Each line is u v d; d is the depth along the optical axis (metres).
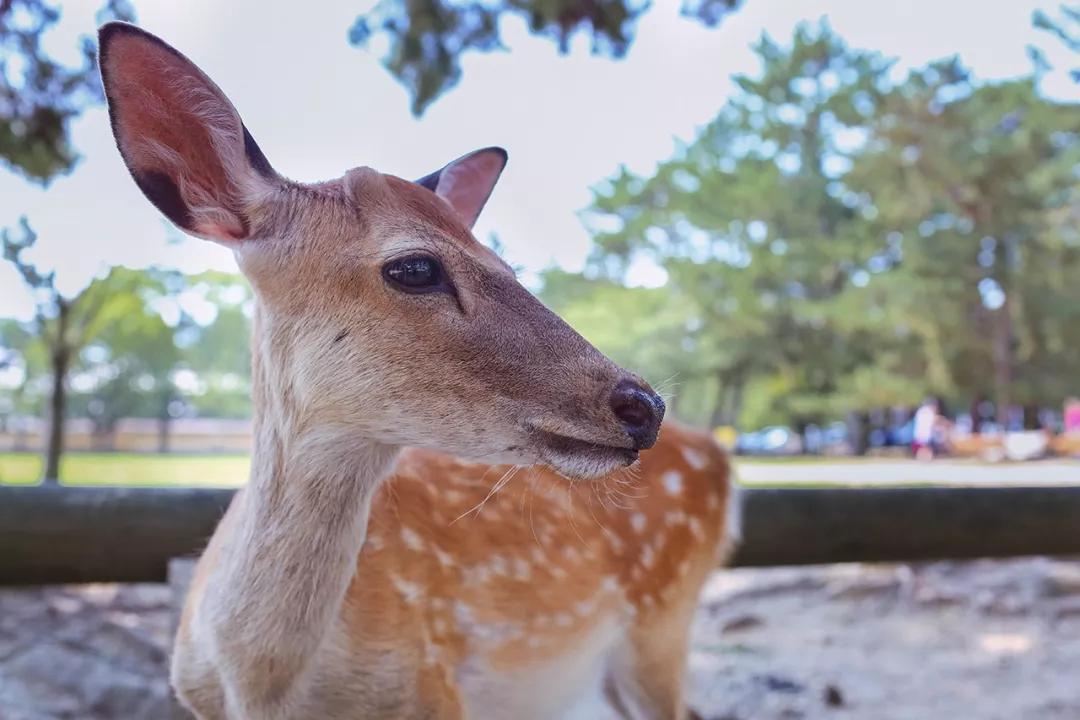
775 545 1.17
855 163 6.98
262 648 0.55
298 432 0.55
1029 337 6.70
